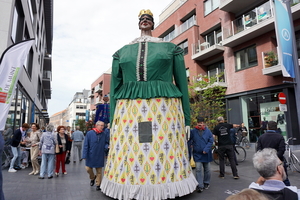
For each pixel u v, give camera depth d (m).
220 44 17.64
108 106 8.50
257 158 2.24
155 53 4.66
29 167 9.19
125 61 4.74
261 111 14.39
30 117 18.00
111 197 4.54
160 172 4.21
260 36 14.57
